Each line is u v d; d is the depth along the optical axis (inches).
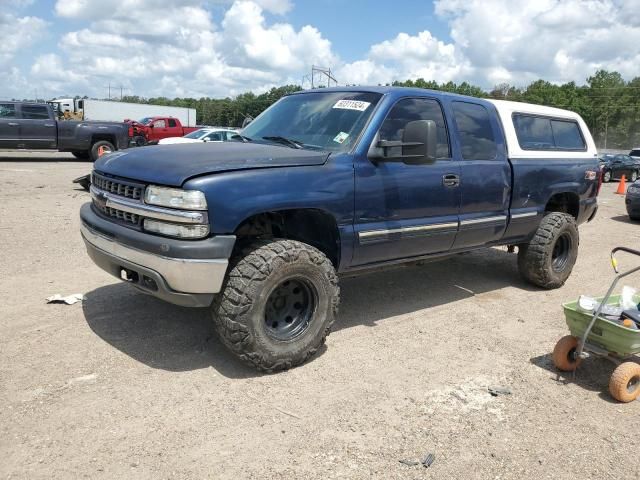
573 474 116.8
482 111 217.5
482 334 193.5
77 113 1685.5
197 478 108.3
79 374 146.0
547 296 244.5
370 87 190.7
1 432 119.0
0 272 231.6
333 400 140.9
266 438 122.9
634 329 149.5
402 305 220.5
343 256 169.0
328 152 168.4
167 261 137.8
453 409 140.5
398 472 113.8
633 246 383.9
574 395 152.8
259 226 167.5
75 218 359.6
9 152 984.9
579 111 4168.3
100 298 203.9
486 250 332.8
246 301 143.3
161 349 163.8
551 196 243.9
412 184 182.1
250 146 170.4
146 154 160.4
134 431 122.3
